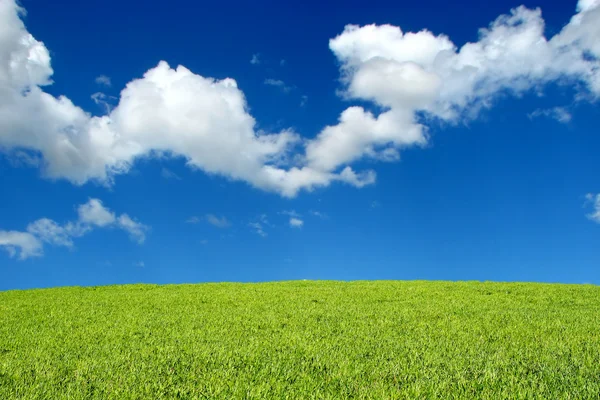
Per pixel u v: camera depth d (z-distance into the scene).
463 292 19.06
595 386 6.70
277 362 8.18
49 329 11.81
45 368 7.82
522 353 8.74
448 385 6.83
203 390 6.63
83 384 6.93
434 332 10.86
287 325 11.88
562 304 16.16
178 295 18.83
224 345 9.55
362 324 12.01
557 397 6.30
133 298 18.06
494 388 6.69
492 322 12.26
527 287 20.84
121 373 7.50
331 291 19.52
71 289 22.22
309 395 6.48
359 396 6.43
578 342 9.70
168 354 8.79
